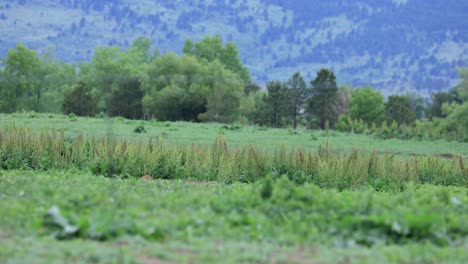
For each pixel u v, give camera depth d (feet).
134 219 64.95
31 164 138.92
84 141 147.43
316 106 381.60
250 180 135.23
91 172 130.82
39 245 55.21
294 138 238.27
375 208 70.38
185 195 83.51
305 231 63.82
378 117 405.59
